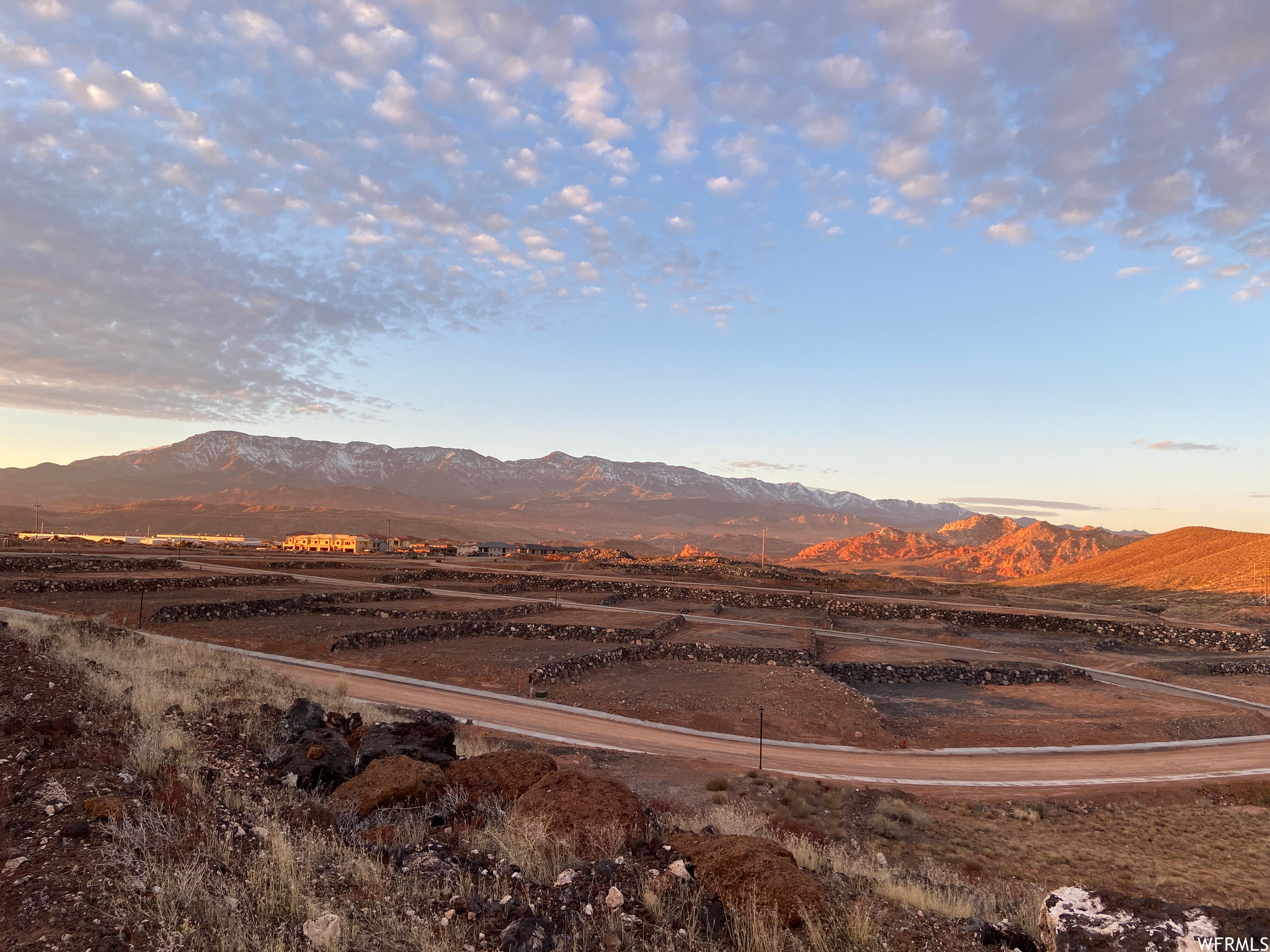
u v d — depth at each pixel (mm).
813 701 46188
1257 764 39906
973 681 58625
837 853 16969
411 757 13391
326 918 6910
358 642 52625
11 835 7531
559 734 35812
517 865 8789
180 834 8414
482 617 64312
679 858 8938
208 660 28422
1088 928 7328
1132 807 32125
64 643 22641
